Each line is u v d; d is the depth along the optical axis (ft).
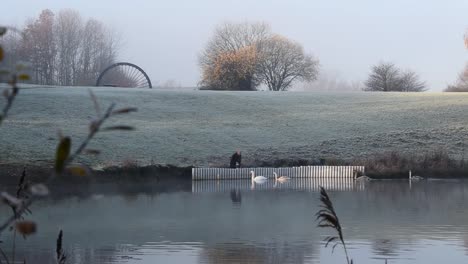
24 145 157.28
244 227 73.51
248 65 368.89
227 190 120.26
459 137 196.03
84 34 413.39
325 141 189.88
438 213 85.10
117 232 69.56
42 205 94.07
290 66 394.32
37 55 391.24
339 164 161.58
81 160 150.30
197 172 143.54
